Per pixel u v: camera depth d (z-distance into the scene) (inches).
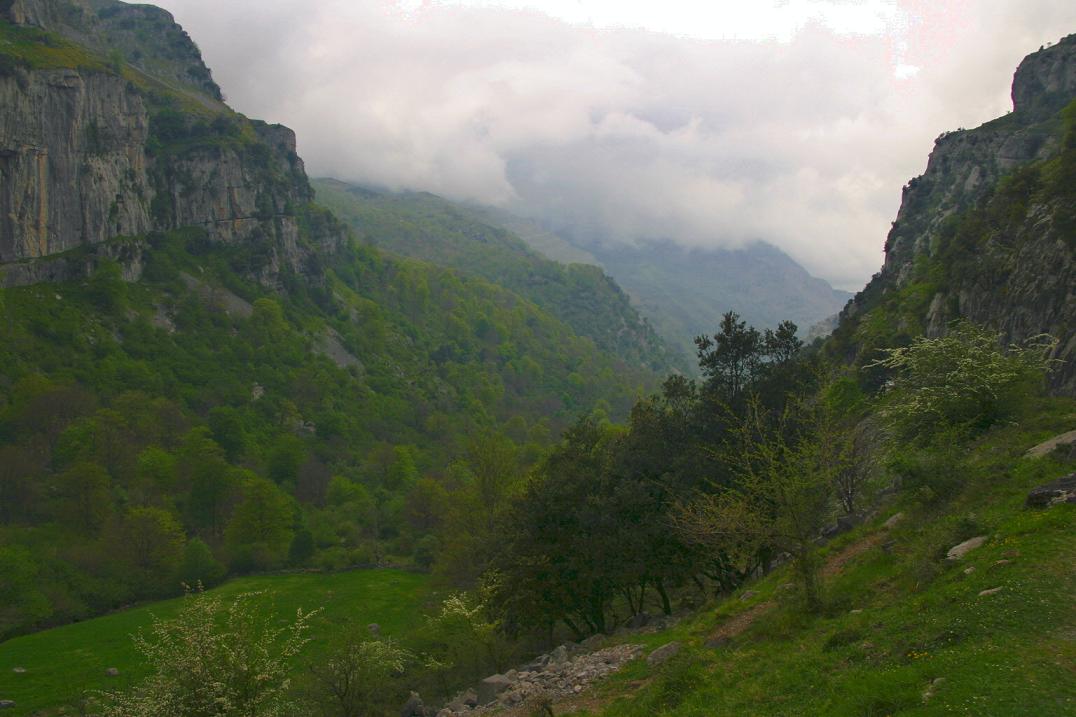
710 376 1509.6
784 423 1245.1
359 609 2536.9
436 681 1476.4
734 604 1032.8
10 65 5511.8
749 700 624.4
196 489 3759.8
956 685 477.4
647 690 791.1
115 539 3016.7
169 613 2546.8
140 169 7022.6
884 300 3604.8
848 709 514.9
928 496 955.3
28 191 5551.2
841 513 1273.4
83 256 5880.9
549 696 960.9
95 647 2150.6
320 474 4827.8
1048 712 420.5
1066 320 1736.0
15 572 2498.8
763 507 924.0
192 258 7214.6
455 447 6245.1
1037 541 656.4
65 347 5034.5
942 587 669.9
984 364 1144.2
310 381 6397.6
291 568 3430.1
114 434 3873.0
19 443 3774.6
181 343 6043.3
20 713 1625.2
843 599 805.2
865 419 1464.1
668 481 1322.6
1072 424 1020.5
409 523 3846.0
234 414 5113.2
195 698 741.3
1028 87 4753.9
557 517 1451.8
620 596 1717.5
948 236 3368.6
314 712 1211.9
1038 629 520.4
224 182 7869.1
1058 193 2098.9
